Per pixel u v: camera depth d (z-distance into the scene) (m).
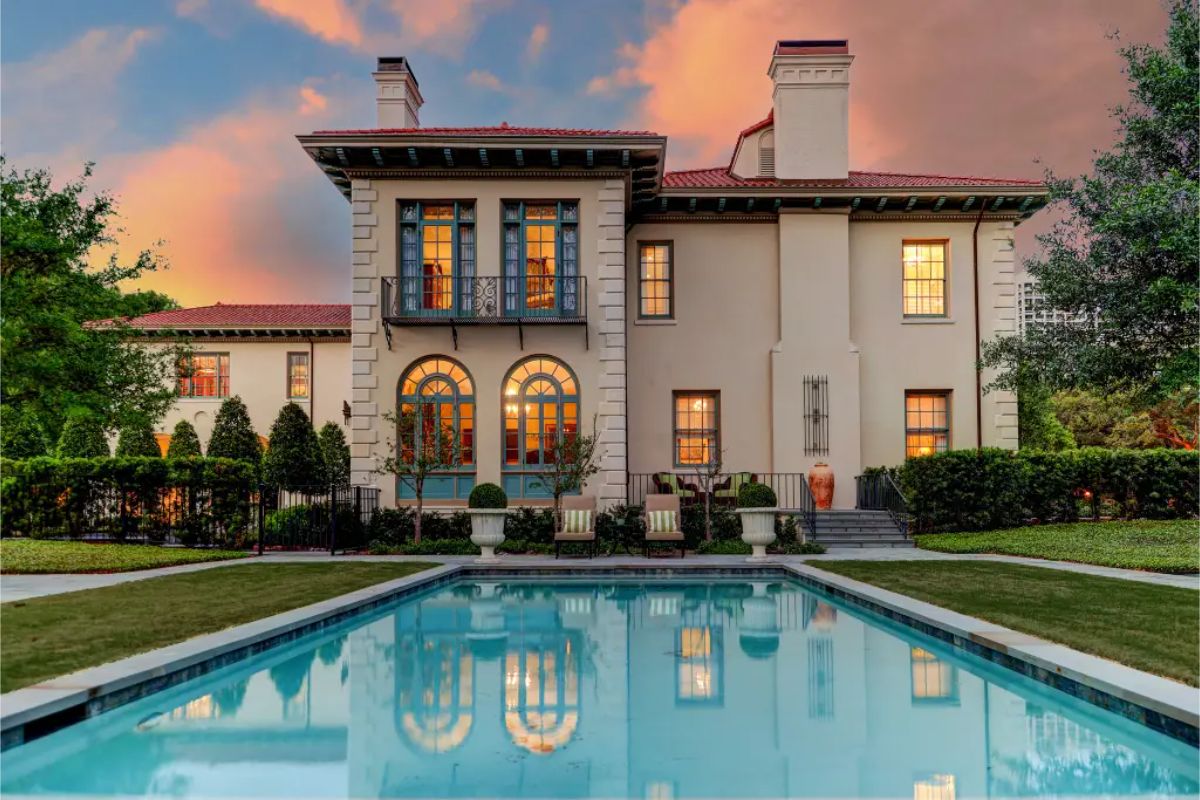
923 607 8.12
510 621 9.16
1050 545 14.12
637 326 19.39
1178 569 10.80
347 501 16.28
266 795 3.87
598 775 4.16
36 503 15.85
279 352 25.72
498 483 16.98
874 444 19.41
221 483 15.76
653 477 18.39
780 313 19.20
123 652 5.92
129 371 15.57
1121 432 28.89
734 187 18.64
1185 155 14.61
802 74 19.81
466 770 4.24
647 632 8.43
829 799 3.81
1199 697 4.55
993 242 19.69
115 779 4.10
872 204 19.25
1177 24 14.48
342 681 6.28
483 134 16.41
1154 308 13.98
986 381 19.44
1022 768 4.27
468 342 17.22
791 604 10.45
